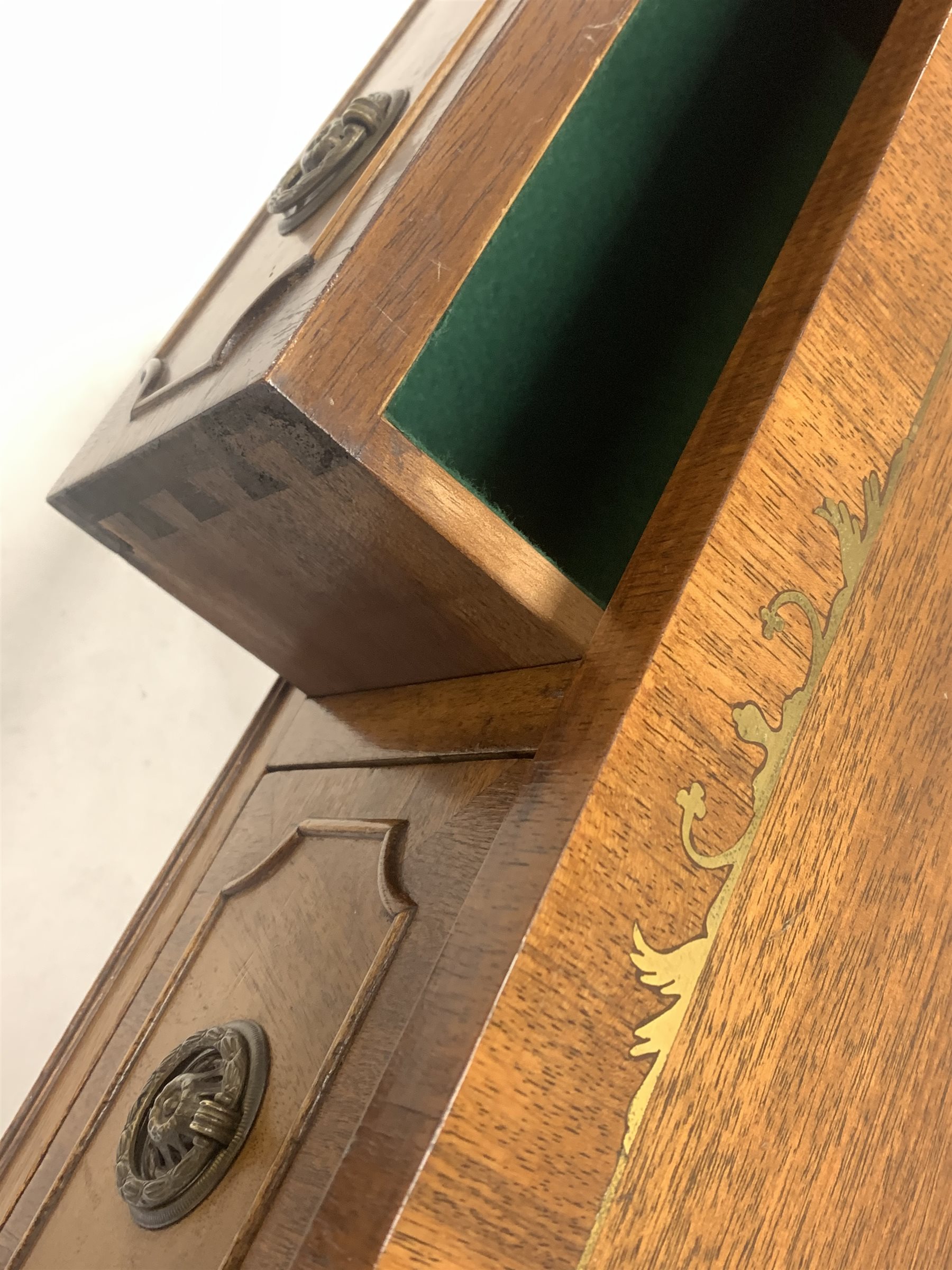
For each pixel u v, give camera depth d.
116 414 0.68
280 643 0.71
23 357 0.98
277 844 0.67
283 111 1.08
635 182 0.59
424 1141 0.35
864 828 0.49
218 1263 0.46
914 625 0.51
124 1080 0.65
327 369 0.44
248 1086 0.52
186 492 0.58
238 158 1.06
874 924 0.50
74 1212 0.61
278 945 0.59
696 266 0.64
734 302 0.67
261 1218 0.45
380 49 0.74
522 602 0.47
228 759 0.83
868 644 0.49
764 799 0.45
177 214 1.04
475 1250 0.36
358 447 0.44
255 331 0.51
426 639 0.58
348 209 0.50
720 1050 0.44
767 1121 0.45
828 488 0.47
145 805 1.07
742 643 0.44
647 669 0.41
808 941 0.47
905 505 0.50
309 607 0.63
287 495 0.51
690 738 0.42
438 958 0.42
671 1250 0.42
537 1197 0.37
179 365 0.64
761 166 0.67
